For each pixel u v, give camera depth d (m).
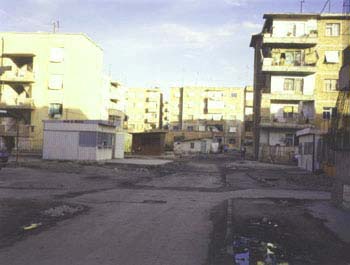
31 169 28.66
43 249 8.58
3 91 57.81
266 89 56.59
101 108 70.75
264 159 53.47
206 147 92.06
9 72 56.66
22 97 57.88
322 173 31.98
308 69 53.78
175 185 22.56
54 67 58.06
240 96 111.69
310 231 10.66
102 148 40.06
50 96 57.88
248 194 18.97
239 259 8.09
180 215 13.04
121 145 48.16
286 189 21.48
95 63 64.88
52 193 17.59
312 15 54.84
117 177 25.91
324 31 55.28
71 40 58.09
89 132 38.31
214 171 34.22
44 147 38.53
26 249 8.55
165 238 9.84
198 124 112.31
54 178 23.59
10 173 25.47
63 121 38.47
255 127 64.00
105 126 40.66
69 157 38.38
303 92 55.00
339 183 14.50
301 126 53.62
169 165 38.94
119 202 15.59
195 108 113.81
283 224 11.49
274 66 54.09
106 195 17.53
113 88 89.81
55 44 58.16
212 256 8.29
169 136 100.25
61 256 8.09
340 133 14.42
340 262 8.02
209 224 11.65
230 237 9.71
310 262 8.00
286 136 55.00
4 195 16.47
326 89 54.97
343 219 12.31
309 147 36.53
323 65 55.12
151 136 63.34
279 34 55.62
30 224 11.01
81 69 58.53
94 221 11.70
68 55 57.97
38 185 20.11
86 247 8.84
